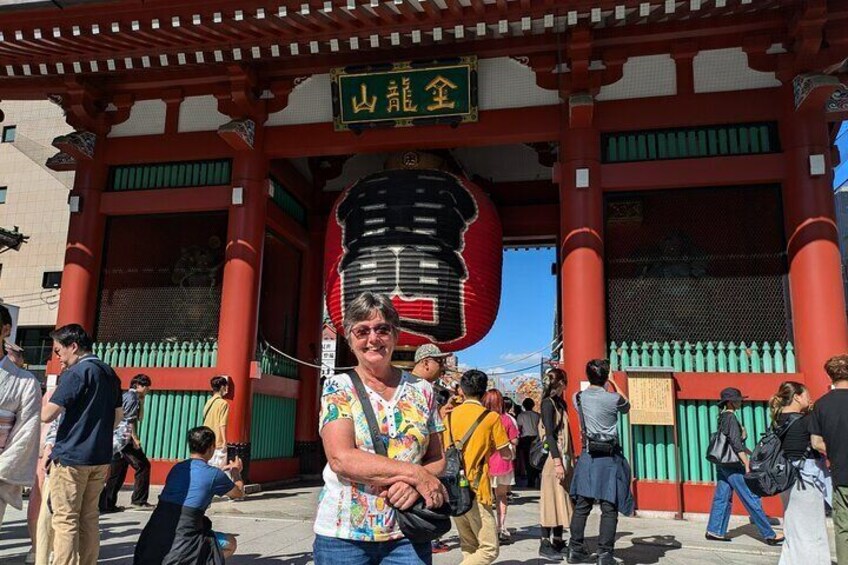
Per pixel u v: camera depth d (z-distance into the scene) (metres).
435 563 6.47
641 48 10.71
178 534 4.74
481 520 5.27
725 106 10.41
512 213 14.90
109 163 12.74
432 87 11.14
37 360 29.41
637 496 9.59
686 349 10.01
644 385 9.63
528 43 11.01
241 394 11.16
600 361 6.66
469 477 5.23
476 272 10.89
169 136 12.53
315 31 10.17
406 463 2.79
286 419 14.04
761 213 10.56
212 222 12.93
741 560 6.83
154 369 11.71
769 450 5.66
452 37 10.56
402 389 3.11
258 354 12.48
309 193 15.37
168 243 12.97
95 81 12.45
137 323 12.54
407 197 10.91
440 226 10.77
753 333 10.16
